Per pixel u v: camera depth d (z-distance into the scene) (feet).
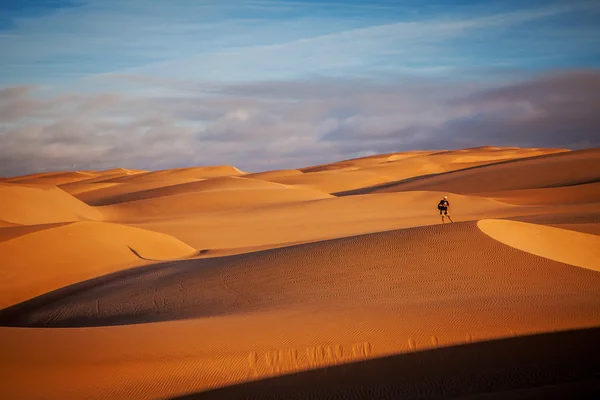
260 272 133.28
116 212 401.08
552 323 80.79
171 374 71.51
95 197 600.80
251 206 386.11
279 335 81.10
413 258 122.52
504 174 541.34
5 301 144.15
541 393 61.87
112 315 125.18
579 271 110.32
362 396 66.54
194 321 91.86
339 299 106.83
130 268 169.07
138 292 138.51
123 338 80.59
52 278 159.22
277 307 107.14
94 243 185.68
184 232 296.30
